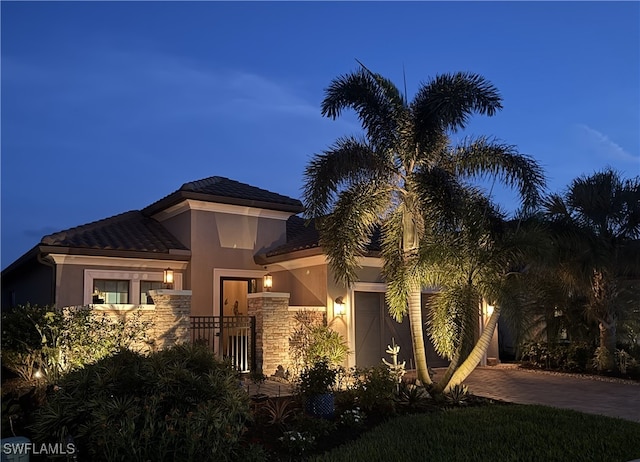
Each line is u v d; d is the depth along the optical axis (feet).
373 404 34.71
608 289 54.70
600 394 43.88
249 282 61.00
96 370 25.98
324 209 41.14
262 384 42.96
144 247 55.21
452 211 37.93
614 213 53.47
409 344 58.59
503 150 41.88
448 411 34.99
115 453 21.66
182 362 27.22
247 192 63.00
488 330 40.88
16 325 35.76
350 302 53.52
